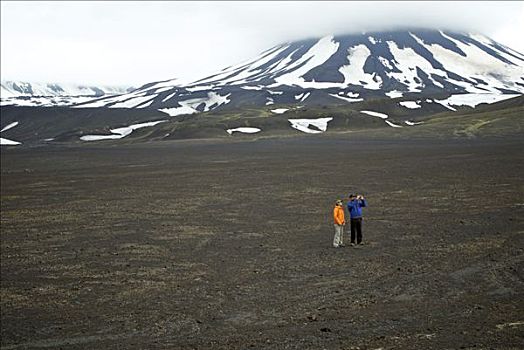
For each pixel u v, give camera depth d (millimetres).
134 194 38906
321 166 55562
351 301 13938
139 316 13953
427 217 25516
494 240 19781
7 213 32375
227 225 26016
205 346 11516
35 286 17188
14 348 12281
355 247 20281
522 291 13766
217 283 16516
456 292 14047
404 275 16031
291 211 29438
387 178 42562
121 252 21266
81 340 12531
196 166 61938
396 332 11297
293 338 11484
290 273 17156
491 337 10516
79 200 36875
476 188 34375
